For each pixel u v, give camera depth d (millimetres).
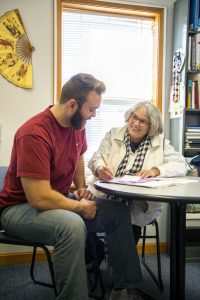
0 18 2455
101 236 1979
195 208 2578
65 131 1491
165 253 2768
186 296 1910
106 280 2078
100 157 1992
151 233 2770
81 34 2756
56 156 1428
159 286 2016
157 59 2840
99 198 1654
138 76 2902
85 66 2773
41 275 2221
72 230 1184
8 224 1371
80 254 1176
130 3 2723
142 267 2406
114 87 2848
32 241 1347
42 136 1343
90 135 2822
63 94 1433
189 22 2605
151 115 1920
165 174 1765
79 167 1849
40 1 2535
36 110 2561
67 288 1159
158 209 1910
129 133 2012
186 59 2576
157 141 1977
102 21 2799
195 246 2584
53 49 2580
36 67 2551
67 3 2615
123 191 1257
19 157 1318
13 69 2494
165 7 2785
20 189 1435
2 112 2488
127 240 1448
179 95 2672
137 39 2889
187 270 2354
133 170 1937
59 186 1537
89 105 1417
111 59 2836
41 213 1293
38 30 2543
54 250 1217
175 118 2752
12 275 2225
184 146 2629
